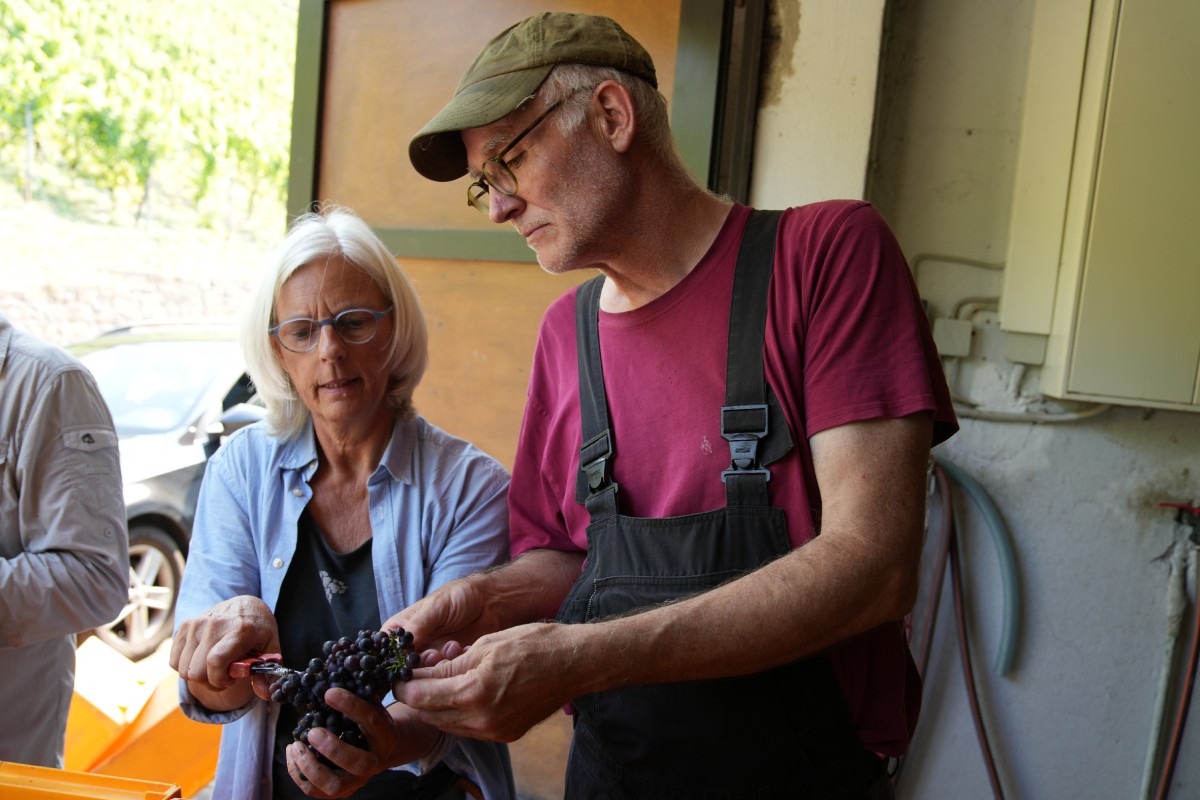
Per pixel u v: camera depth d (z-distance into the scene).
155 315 8.44
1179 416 2.11
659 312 1.24
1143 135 1.90
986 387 2.20
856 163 2.11
